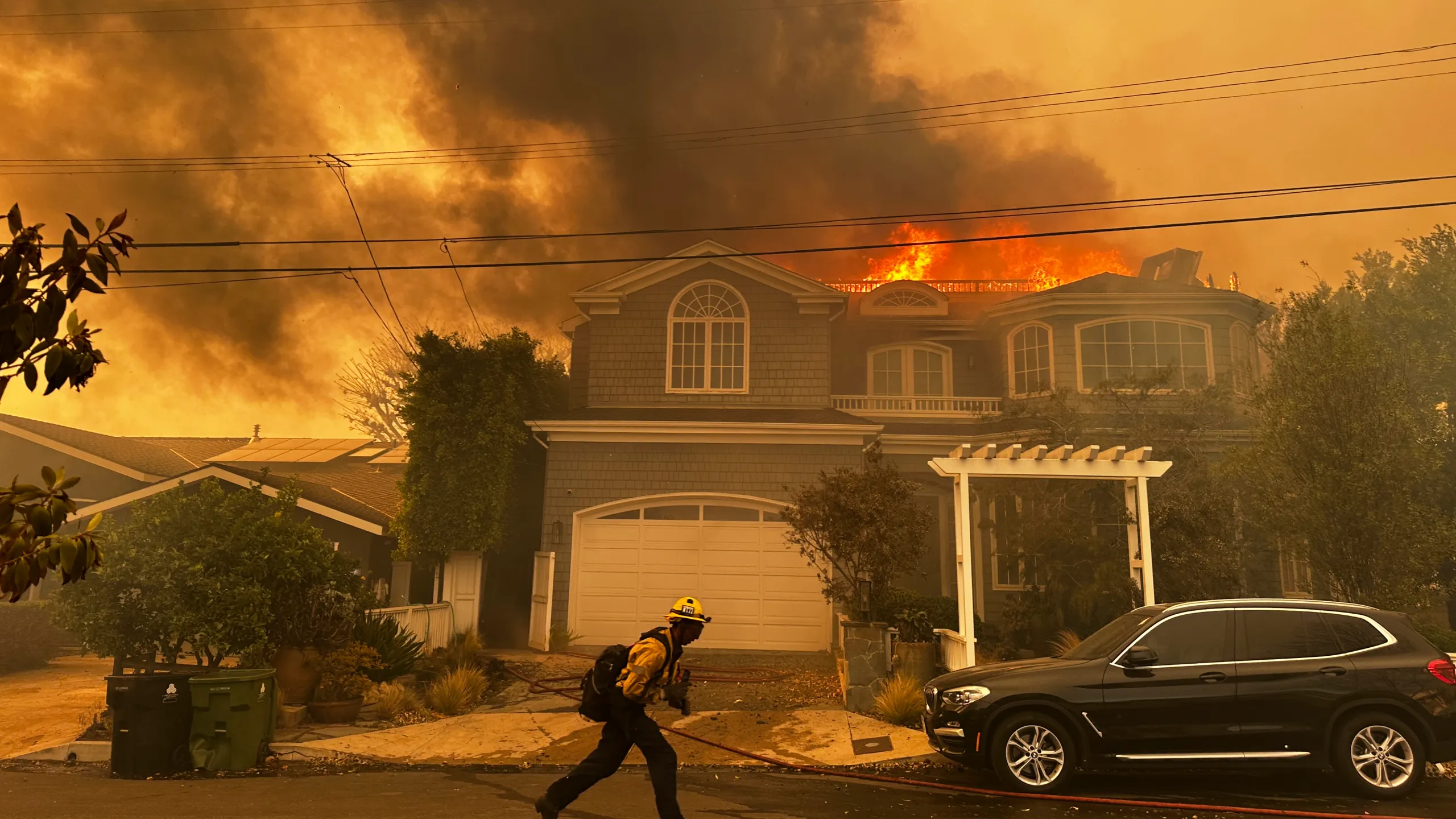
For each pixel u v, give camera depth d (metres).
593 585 18.25
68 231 2.68
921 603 15.75
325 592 11.59
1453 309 14.92
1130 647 8.42
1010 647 15.24
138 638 10.55
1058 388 17.19
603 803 7.77
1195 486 14.80
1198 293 20.50
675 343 20.34
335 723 11.13
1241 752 8.03
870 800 7.89
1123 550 15.14
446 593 17.61
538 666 15.61
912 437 19.31
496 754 9.95
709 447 18.67
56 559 2.61
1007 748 8.26
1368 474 11.67
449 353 18.12
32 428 21.27
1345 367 12.09
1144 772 8.96
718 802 7.83
